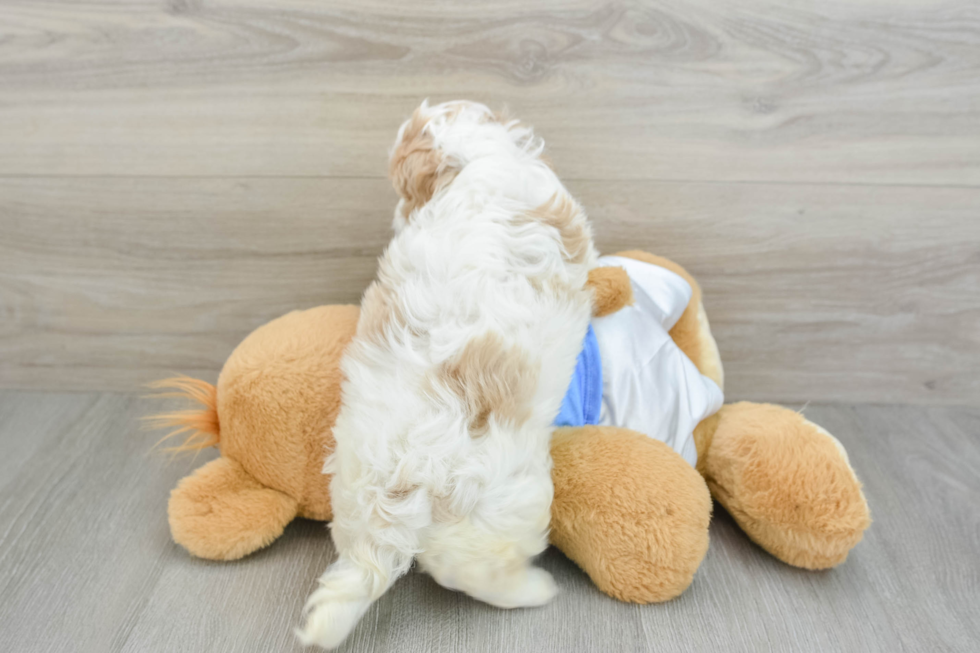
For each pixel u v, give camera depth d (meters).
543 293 0.61
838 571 0.72
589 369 0.69
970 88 0.83
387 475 0.55
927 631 0.65
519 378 0.56
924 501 0.83
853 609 0.67
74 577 0.70
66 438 0.92
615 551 0.62
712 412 0.79
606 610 0.66
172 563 0.72
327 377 0.70
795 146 0.86
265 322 0.98
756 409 0.80
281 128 0.86
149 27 0.81
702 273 0.94
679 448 0.73
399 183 0.70
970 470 0.88
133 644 0.63
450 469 0.54
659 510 0.62
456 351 0.56
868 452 0.91
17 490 0.82
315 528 0.78
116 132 0.87
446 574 0.59
